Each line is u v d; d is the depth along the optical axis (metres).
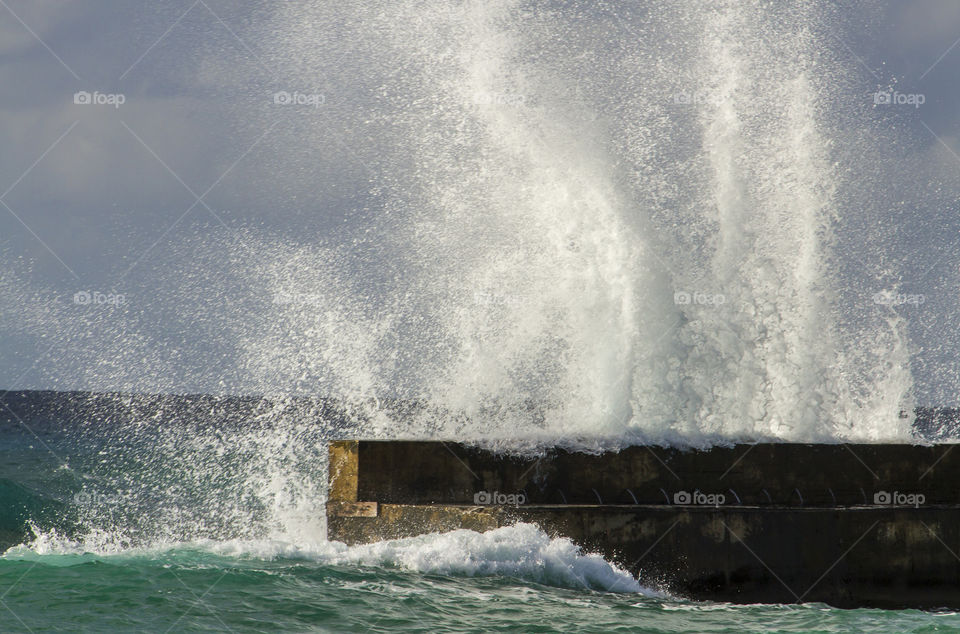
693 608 34.03
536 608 32.66
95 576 33.84
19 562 35.59
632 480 36.84
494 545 36.28
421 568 36.25
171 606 30.81
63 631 27.94
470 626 30.48
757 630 31.16
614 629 30.70
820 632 31.03
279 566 35.91
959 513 36.28
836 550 35.84
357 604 31.95
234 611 30.58
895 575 35.81
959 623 32.62
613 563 35.97
